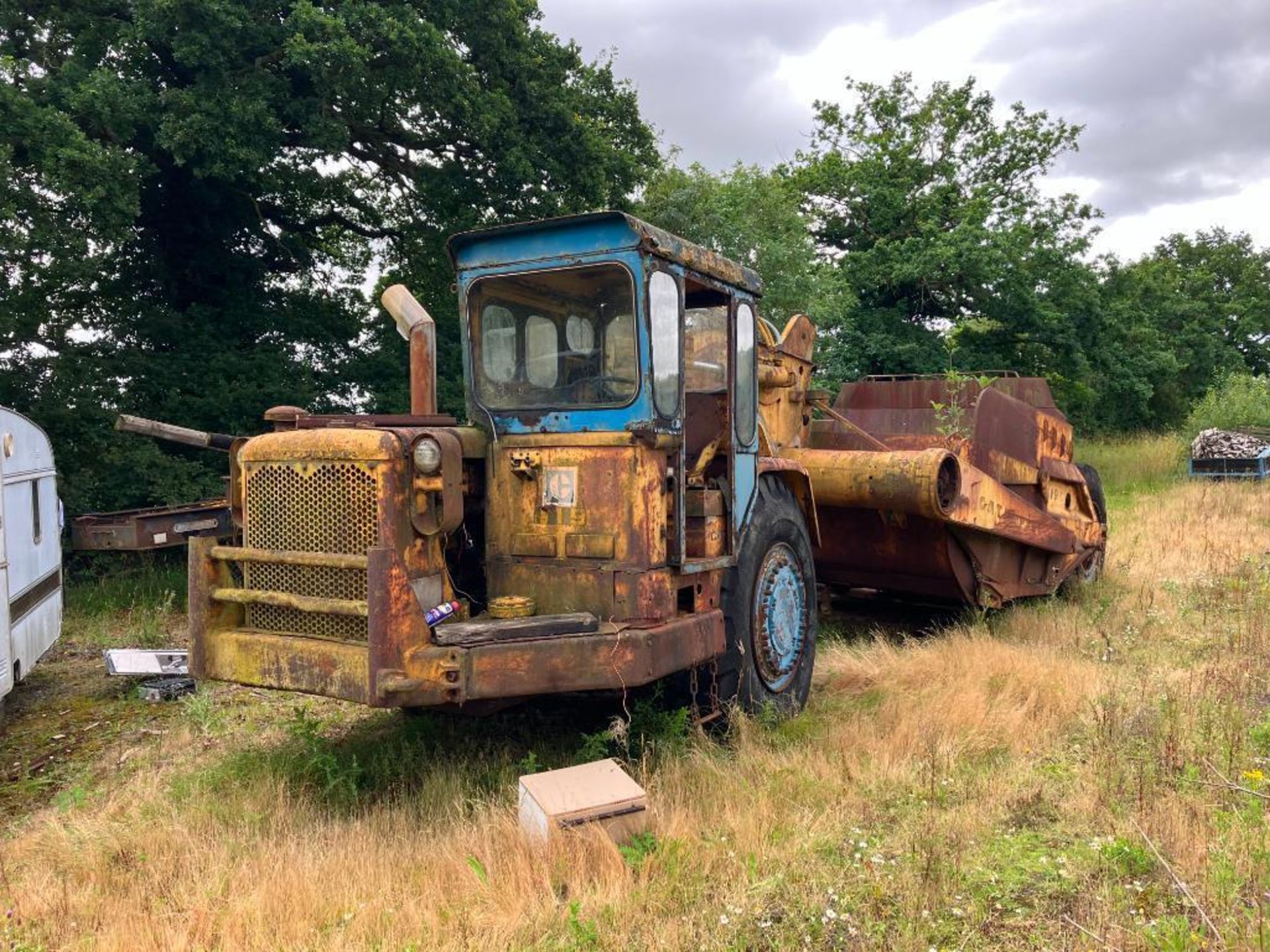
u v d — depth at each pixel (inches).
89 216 358.0
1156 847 133.6
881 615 329.4
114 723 224.4
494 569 174.7
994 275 844.0
